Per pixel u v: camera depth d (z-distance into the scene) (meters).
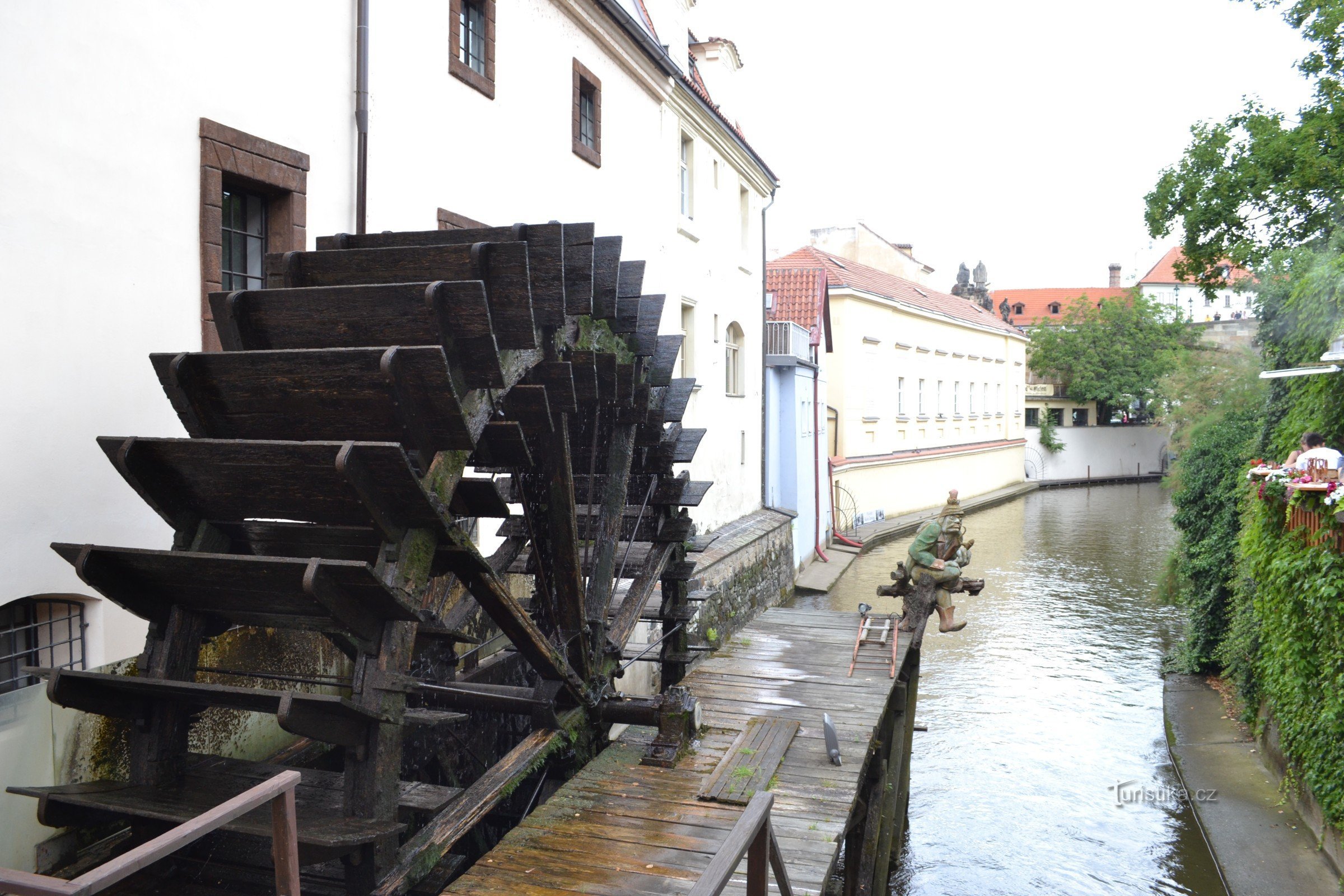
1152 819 9.77
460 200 8.88
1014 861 9.03
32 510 4.79
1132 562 25.39
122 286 5.28
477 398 4.56
